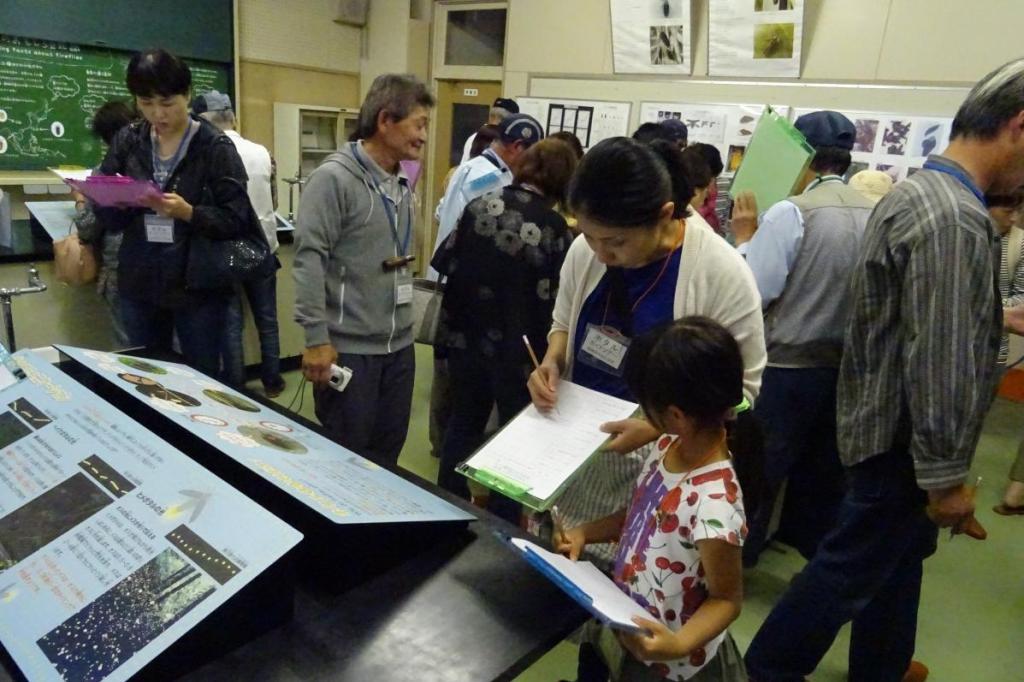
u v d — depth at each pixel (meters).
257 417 1.18
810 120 2.34
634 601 0.95
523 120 2.72
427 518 0.96
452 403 2.14
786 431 2.14
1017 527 2.84
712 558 0.94
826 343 2.03
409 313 2.06
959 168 1.27
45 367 1.18
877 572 1.47
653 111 4.53
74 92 4.44
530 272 1.87
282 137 5.45
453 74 5.75
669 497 1.03
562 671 1.90
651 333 1.01
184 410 1.08
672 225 1.28
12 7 4.05
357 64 6.05
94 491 0.88
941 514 1.28
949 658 2.07
